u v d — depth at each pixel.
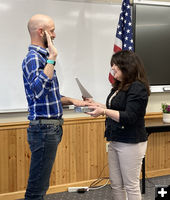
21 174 3.06
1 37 2.86
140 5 3.35
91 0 3.16
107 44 3.27
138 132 1.99
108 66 3.30
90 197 3.03
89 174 3.34
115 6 3.27
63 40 3.09
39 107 1.80
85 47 3.19
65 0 3.05
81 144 3.28
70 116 3.23
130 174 2.03
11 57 2.91
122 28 3.09
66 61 3.12
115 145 2.08
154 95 3.57
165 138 3.66
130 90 1.94
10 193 3.02
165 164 3.68
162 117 3.52
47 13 3.00
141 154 2.03
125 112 1.91
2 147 2.96
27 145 3.06
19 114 3.03
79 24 3.14
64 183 3.25
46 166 1.86
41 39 1.86
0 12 2.83
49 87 1.73
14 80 2.95
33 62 1.75
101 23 3.23
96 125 3.32
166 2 3.46
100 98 3.30
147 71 3.44
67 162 3.24
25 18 2.92
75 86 3.19
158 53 3.48
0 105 2.92
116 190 2.17
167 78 3.55
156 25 3.44
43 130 1.80
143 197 2.98
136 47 3.37
